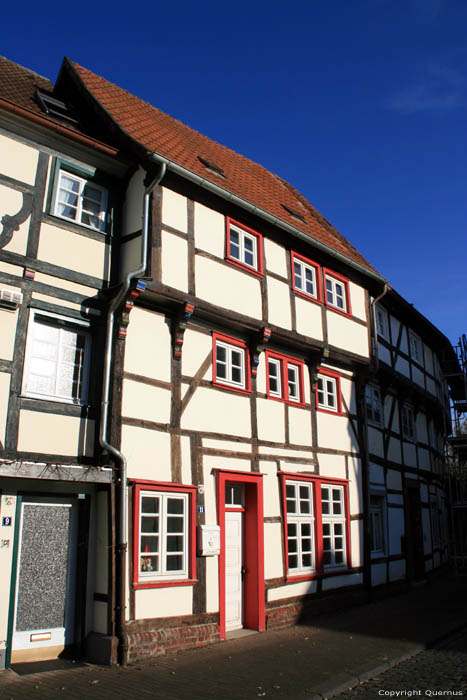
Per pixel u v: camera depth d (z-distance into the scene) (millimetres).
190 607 8750
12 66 12016
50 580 7949
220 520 9531
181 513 9031
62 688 6449
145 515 8508
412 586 15453
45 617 7828
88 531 8281
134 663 7676
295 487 11359
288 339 11453
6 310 7969
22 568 7727
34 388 8172
